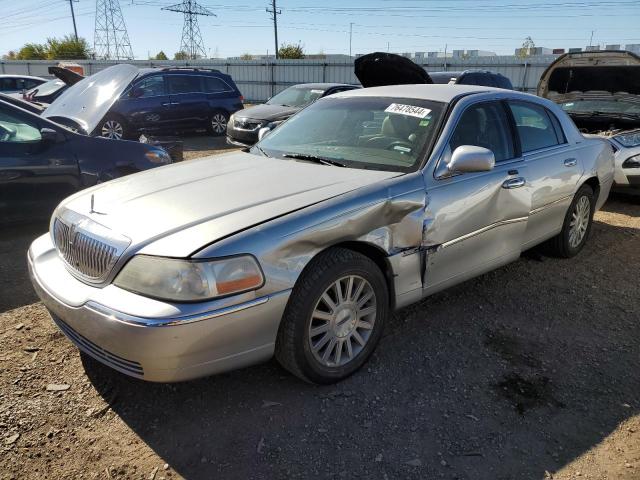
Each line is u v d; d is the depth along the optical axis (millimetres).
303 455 2406
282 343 2652
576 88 8008
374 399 2805
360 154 3445
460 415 2695
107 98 5488
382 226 2904
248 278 2383
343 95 4230
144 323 2256
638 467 2377
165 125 12977
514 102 4066
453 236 3312
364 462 2373
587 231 5016
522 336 3504
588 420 2688
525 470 2352
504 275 4527
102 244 2543
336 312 2807
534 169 3951
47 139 4996
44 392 2795
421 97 3738
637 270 4719
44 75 31734
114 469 2309
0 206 4840
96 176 5305
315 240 2592
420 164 3199
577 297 4125
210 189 2936
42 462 2334
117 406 2715
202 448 2439
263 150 3861
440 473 2322
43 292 2768
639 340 3492
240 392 2842
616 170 6648
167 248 2365
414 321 3664
